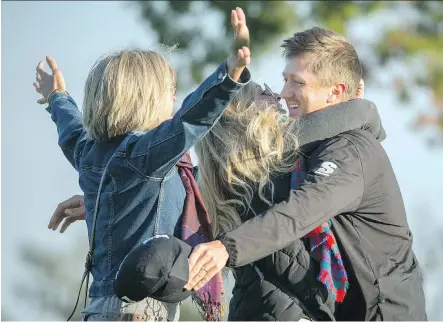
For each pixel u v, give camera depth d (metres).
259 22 31.56
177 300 10.27
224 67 10.20
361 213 11.48
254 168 11.64
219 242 10.36
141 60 11.18
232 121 11.85
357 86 12.35
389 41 33.88
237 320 11.47
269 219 10.55
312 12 32.59
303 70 12.09
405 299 11.47
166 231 10.85
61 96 12.78
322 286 11.23
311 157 11.54
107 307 10.78
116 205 10.88
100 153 11.27
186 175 11.34
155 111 11.12
